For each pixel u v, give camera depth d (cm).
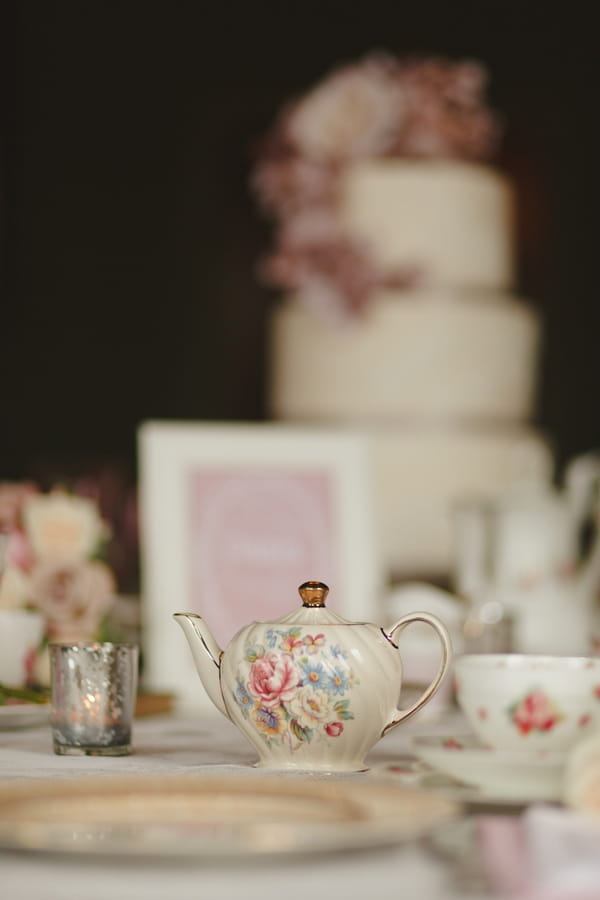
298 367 370
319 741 104
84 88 380
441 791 86
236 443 211
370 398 364
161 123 379
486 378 367
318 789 81
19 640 142
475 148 378
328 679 103
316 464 213
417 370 364
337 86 377
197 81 379
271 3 380
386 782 90
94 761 109
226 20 380
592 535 297
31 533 175
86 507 179
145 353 375
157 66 380
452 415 363
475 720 95
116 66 380
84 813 75
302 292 372
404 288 368
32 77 379
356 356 367
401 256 369
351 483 214
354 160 374
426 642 173
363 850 69
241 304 375
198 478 207
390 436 362
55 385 374
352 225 372
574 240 382
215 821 73
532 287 377
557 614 246
